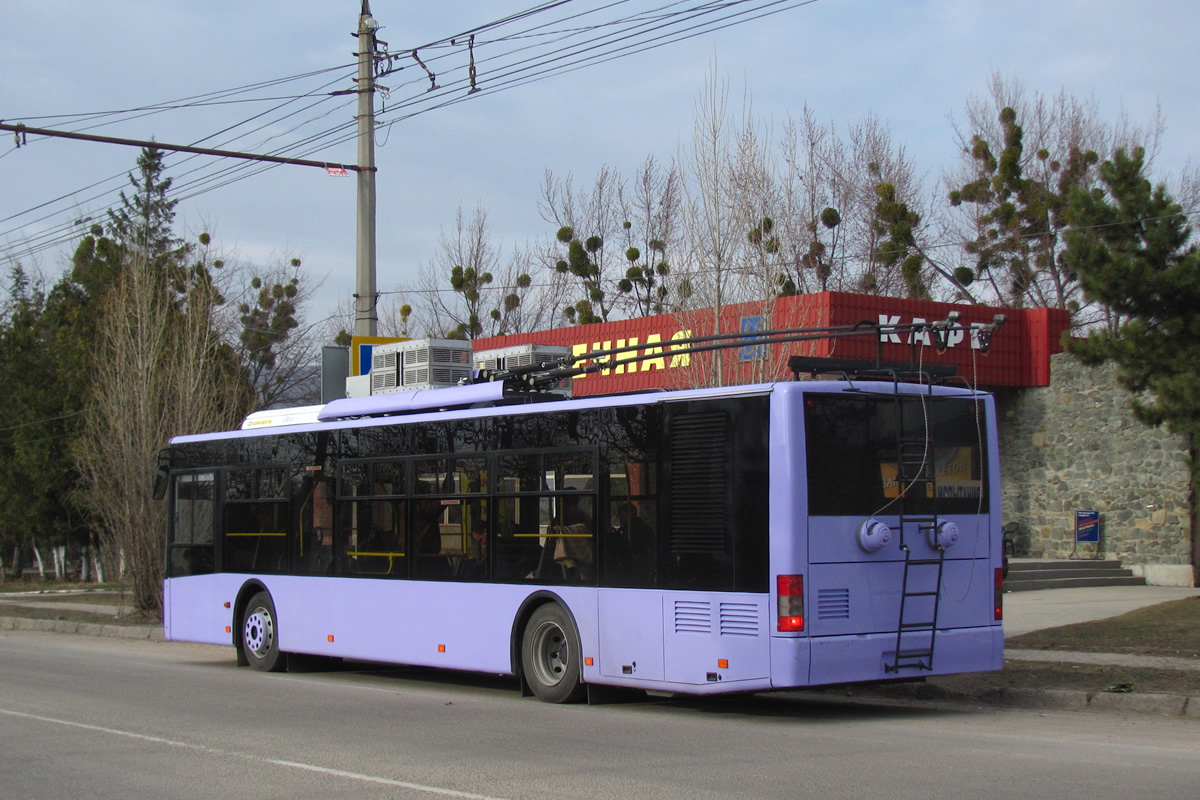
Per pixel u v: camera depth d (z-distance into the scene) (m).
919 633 10.47
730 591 10.20
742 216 20.39
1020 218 38.91
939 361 24.73
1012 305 40.06
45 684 14.06
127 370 24.88
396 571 13.61
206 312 25.77
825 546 10.03
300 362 50.28
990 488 11.16
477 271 46.19
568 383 18.17
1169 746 9.05
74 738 9.92
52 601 30.61
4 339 44.56
